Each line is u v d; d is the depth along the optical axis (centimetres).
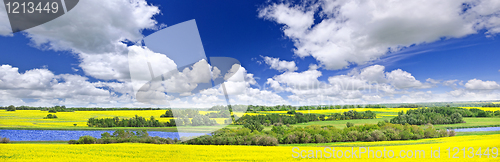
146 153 1641
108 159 1488
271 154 1582
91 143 2131
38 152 1678
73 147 1897
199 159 1452
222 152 1628
